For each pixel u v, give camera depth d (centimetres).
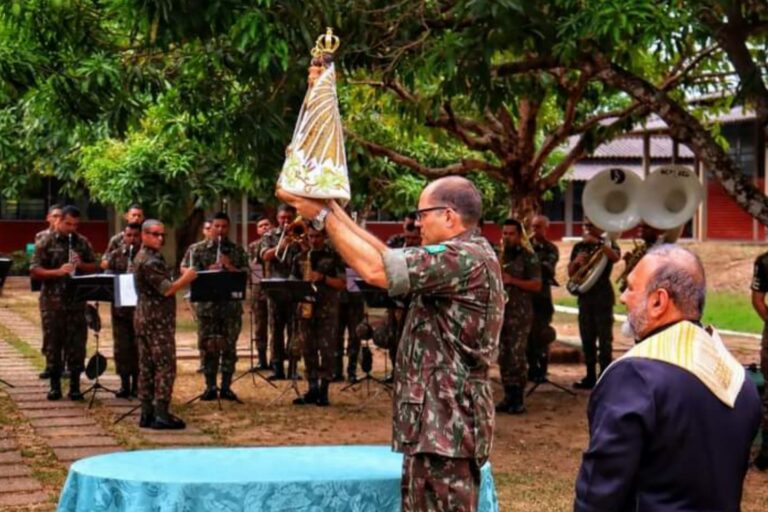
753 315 1923
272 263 1166
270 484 437
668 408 286
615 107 1491
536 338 1162
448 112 1294
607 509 284
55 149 1872
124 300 912
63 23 859
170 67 934
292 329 1082
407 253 396
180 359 1352
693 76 1260
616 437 285
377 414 999
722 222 2853
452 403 398
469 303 402
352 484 446
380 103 1348
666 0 798
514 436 906
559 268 2641
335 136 411
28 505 653
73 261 1015
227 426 925
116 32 927
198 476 447
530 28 795
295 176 405
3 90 884
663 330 302
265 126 859
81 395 1036
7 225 2886
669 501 287
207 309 1047
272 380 1188
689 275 303
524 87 1131
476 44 813
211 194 1777
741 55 903
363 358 1118
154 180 1748
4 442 836
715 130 1361
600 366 1245
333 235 404
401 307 993
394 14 891
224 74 929
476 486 409
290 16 771
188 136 968
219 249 1108
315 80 418
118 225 2870
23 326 1720
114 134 985
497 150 1345
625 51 908
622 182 1102
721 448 290
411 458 403
